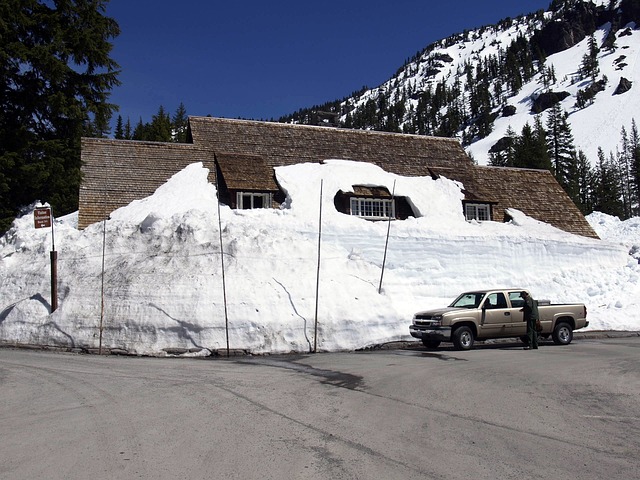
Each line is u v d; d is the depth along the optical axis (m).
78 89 25.44
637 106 167.38
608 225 37.47
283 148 30.50
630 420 7.57
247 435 6.63
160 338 15.73
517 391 9.50
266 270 17.84
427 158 33.12
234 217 23.08
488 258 25.06
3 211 23.89
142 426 7.05
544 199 32.72
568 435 6.78
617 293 24.91
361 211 27.03
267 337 15.95
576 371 11.68
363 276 20.16
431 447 6.18
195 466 5.48
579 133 163.00
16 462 5.63
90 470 5.37
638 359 13.62
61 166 24.09
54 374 11.24
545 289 25.16
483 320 16.28
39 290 18.52
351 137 32.94
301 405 8.31
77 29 25.28
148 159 27.38
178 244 18.95
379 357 14.34
